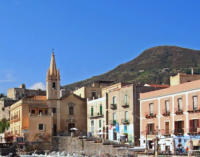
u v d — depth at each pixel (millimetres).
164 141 74750
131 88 90875
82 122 115562
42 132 106000
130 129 90000
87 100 115250
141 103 85938
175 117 75188
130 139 89562
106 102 102250
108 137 100062
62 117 113750
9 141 114188
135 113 89562
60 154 92375
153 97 81938
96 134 106750
